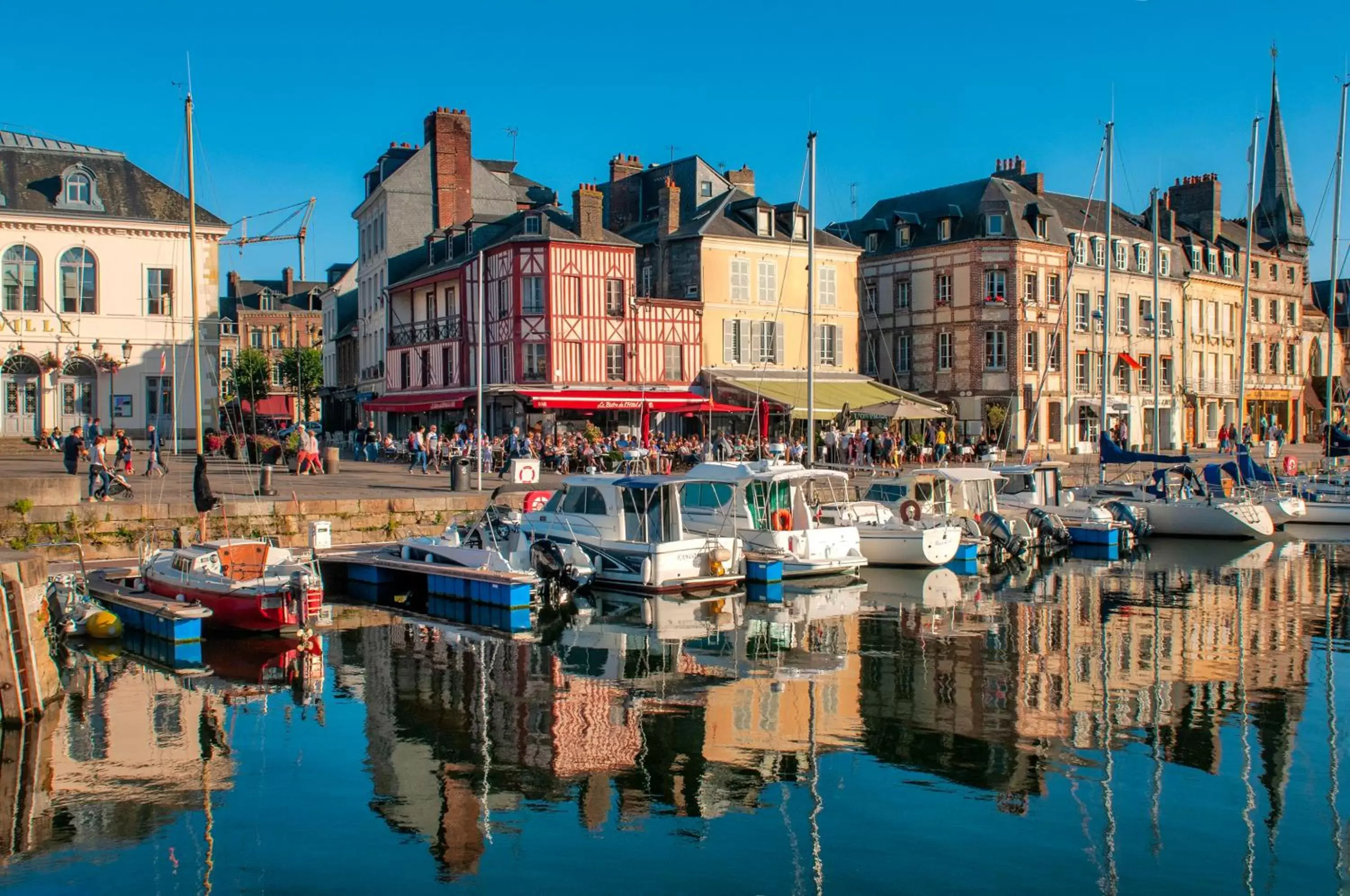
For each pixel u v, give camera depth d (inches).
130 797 409.4
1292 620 726.5
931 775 432.1
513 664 601.6
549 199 1977.1
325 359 2573.8
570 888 340.5
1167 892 336.2
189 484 1007.6
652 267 1726.1
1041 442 1818.4
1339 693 545.3
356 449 1624.0
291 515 888.3
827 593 828.0
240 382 2551.7
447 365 1688.0
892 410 1515.7
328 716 507.2
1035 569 960.3
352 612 750.5
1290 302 2448.3
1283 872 348.8
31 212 1306.6
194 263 888.3
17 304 1315.2
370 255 2015.3
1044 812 394.9
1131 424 2006.6
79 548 698.2
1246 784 423.5
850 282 1795.0
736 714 510.9
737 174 1898.4
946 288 1836.9
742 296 1678.2
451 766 443.5
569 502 856.9
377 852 365.1
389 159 1996.8
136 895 337.4
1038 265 1830.7
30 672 493.0
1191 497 1206.9
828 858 358.9
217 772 435.5
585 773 435.5
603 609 759.1
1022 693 547.2
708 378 1621.6
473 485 1095.0
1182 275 2133.4
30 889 340.5
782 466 879.1
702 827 384.2
